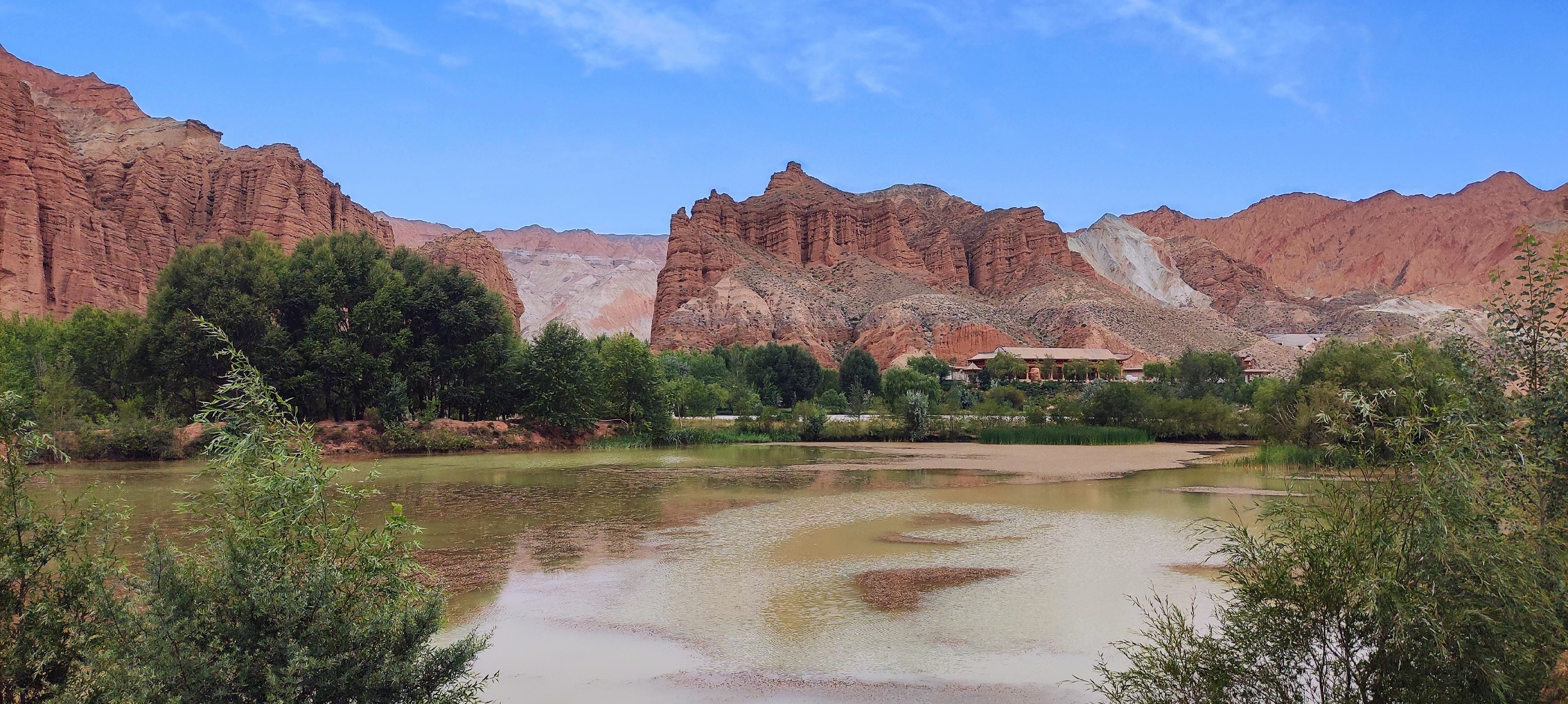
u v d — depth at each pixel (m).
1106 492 36.00
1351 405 8.33
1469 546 7.15
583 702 12.02
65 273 121.62
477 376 69.88
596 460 55.53
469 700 8.91
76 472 45.12
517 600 17.64
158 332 58.28
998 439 71.94
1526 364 9.89
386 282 65.56
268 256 66.69
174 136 173.62
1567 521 8.29
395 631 7.96
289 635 7.27
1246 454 56.31
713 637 15.03
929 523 27.61
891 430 75.38
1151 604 16.89
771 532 26.03
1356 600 7.51
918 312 195.88
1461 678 7.07
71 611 7.79
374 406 63.47
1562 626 7.17
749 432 78.06
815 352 186.38
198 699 6.94
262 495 8.23
